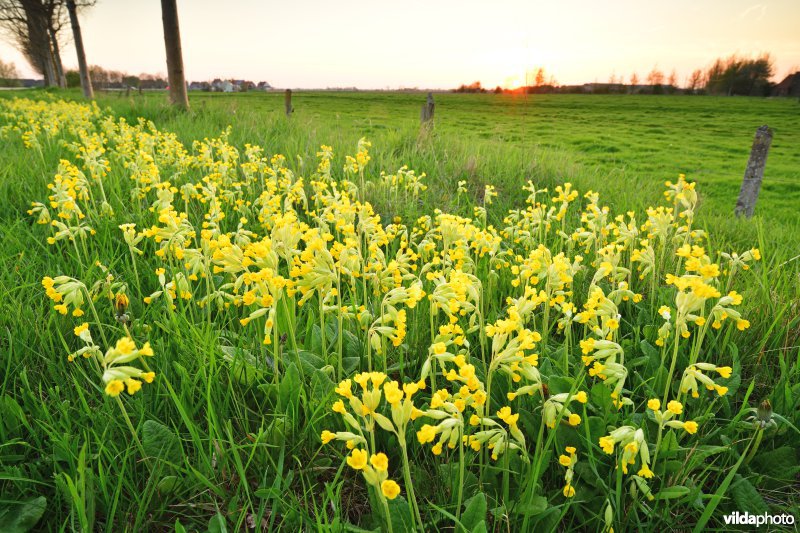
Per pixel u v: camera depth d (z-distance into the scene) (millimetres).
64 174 4164
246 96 70438
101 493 1813
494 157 7691
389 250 3965
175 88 13812
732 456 2076
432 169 6805
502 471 1919
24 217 4527
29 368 2375
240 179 6082
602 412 2096
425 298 2896
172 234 2555
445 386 2479
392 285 2607
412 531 1585
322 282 2119
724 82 89500
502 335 1810
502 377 2301
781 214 12922
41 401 2066
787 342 2746
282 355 2475
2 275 2998
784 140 35344
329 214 3188
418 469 1938
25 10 36531
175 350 2443
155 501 1836
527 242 3693
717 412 2346
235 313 2906
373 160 7117
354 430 2027
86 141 6781
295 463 2010
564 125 39094
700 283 1884
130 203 4742
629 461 1698
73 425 2062
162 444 1951
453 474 1900
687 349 2707
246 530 1771
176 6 13508
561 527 1866
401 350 2387
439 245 3980
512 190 6438
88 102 20859
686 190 3311
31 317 2631
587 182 6930
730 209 11961
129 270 3184
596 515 1781
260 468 1933
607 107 60344
